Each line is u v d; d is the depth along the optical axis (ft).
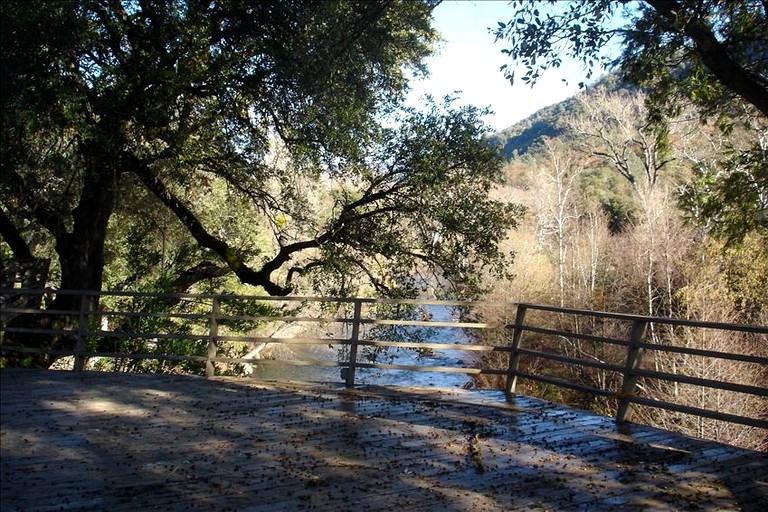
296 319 28.58
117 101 33.50
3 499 15.42
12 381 27.48
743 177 30.12
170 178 43.34
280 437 20.85
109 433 20.71
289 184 47.96
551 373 90.74
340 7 35.32
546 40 26.84
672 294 80.53
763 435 63.41
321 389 27.71
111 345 45.06
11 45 29.45
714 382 21.02
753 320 71.26
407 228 45.65
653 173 94.99
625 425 23.82
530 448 20.65
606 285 98.73
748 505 16.51
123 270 64.28
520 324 27.55
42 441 19.74
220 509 15.26
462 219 42.98
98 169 38.01
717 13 28.04
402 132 42.52
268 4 36.32
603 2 26.07
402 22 40.50
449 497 16.42
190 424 21.95
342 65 38.06
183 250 60.23
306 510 15.34
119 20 35.04
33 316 40.78
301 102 39.50
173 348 46.65
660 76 30.63
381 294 46.83
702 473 18.80
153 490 16.28
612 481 17.95
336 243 46.32
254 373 74.33
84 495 15.84
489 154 43.27
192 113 39.06
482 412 24.93
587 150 114.01
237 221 61.41
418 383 75.61
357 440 20.81
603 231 110.63
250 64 39.37
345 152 40.34
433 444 20.70
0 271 34.91
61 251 41.73
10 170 32.71
